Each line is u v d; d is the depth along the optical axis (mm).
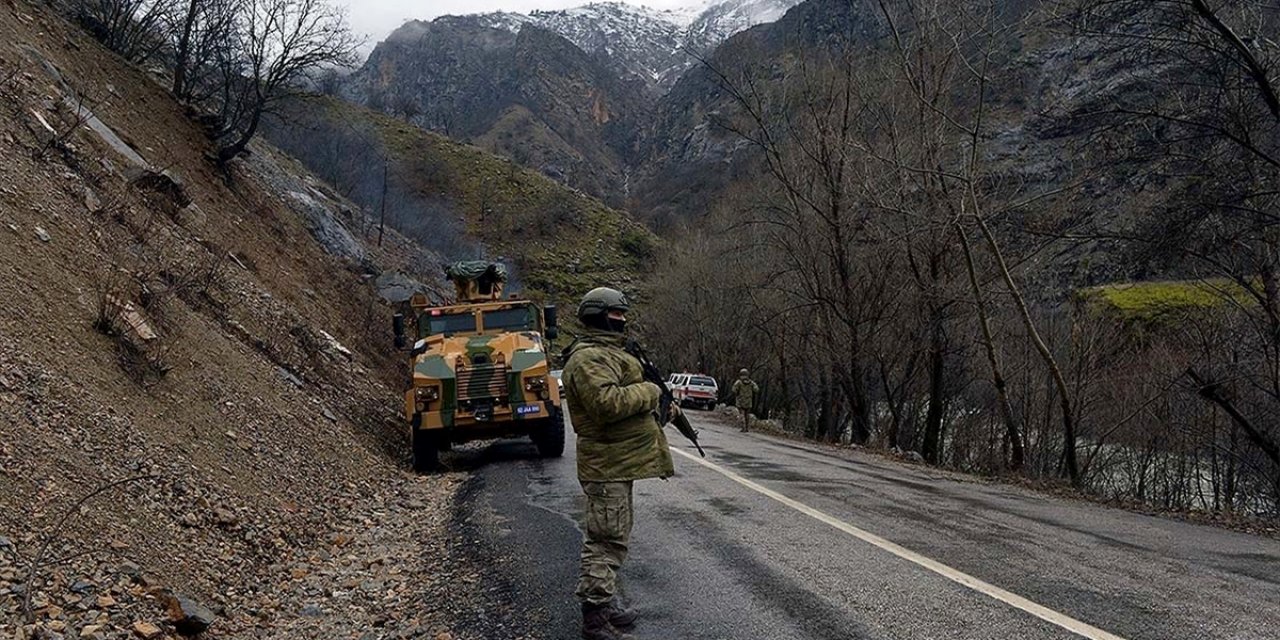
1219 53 12227
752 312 41156
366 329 22391
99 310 8547
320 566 6805
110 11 23922
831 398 28781
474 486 10891
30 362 6789
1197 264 15000
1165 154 13133
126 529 5594
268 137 46781
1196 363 20328
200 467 7355
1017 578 5832
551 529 7762
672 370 62062
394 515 9086
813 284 25969
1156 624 4820
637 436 4797
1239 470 21875
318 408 12375
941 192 18078
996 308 24141
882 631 4707
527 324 14867
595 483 4781
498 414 12812
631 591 5652
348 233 32844
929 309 21844
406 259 43781
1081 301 25062
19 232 9180
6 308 7398
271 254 20406
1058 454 26953
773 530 7441
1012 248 18859
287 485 8586
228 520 6672
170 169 17781
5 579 4402
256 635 5137
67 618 4340
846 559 6344
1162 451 25859
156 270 11641
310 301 19781
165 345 9320
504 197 93562
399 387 20062
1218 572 6312
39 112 13609
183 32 23156
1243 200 12797
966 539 7238
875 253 23016
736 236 37969
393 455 13453
